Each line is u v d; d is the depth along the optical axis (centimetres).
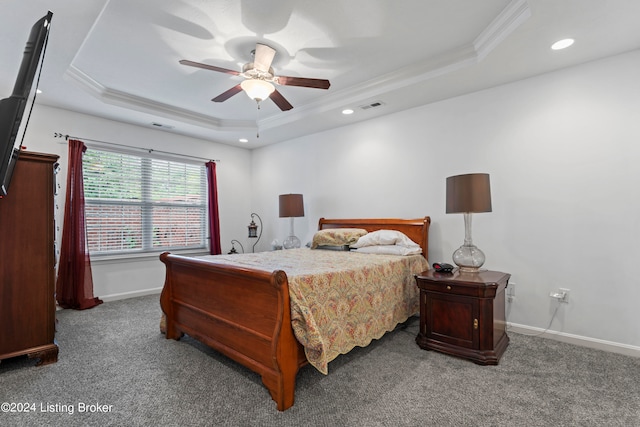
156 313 337
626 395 174
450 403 167
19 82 174
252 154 557
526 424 150
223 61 275
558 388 182
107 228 396
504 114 290
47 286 220
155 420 154
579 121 252
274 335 163
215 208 492
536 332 267
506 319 283
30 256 215
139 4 200
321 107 365
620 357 224
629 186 231
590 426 148
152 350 238
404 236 327
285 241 451
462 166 314
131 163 419
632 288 229
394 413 159
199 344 251
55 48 236
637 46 226
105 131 390
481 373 201
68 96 321
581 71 252
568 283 255
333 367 210
